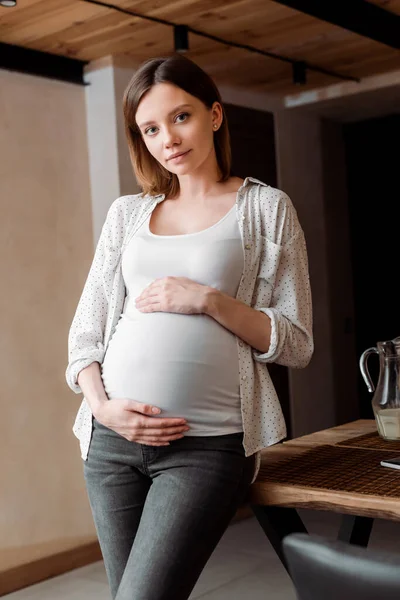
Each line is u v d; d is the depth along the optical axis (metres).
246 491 1.62
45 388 3.57
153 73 1.61
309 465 1.79
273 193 1.65
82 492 3.69
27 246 3.52
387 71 4.23
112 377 1.61
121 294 1.73
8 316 3.44
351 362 5.25
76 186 3.72
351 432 2.19
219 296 1.54
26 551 3.44
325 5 3.08
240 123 4.40
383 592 0.95
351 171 5.33
